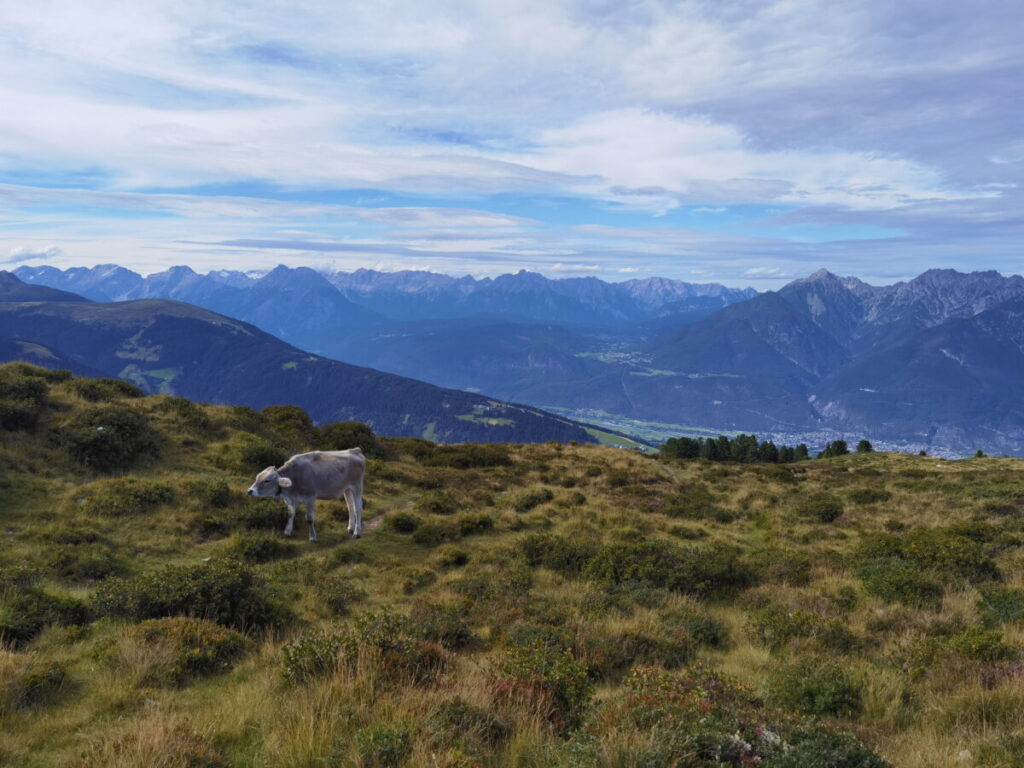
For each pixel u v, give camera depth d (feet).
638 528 78.07
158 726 19.33
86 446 68.28
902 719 26.17
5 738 20.11
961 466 138.62
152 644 28.84
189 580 36.99
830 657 33.40
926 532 67.51
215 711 22.30
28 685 23.68
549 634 35.47
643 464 129.59
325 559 54.80
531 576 53.47
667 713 20.65
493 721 21.17
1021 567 54.90
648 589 49.32
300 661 25.98
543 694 23.99
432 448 128.57
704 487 115.85
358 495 64.80
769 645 38.58
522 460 126.82
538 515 81.46
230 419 93.09
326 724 19.72
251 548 53.83
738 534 81.46
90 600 36.58
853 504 99.76
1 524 51.01
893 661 34.04
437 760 17.48
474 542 66.85
